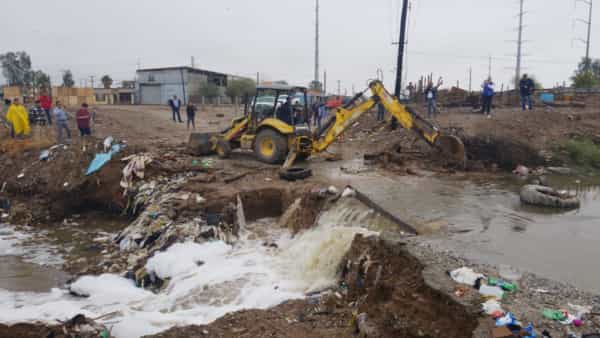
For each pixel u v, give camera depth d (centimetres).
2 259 989
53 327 627
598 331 412
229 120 3073
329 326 588
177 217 1027
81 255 1005
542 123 1627
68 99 4750
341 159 1513
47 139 1788
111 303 758
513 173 1281
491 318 438
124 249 1007
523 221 805
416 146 1552
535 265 589
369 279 649
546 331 411
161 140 1944
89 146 1467
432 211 858
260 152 1412
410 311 514
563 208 899
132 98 5897
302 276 788
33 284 864
